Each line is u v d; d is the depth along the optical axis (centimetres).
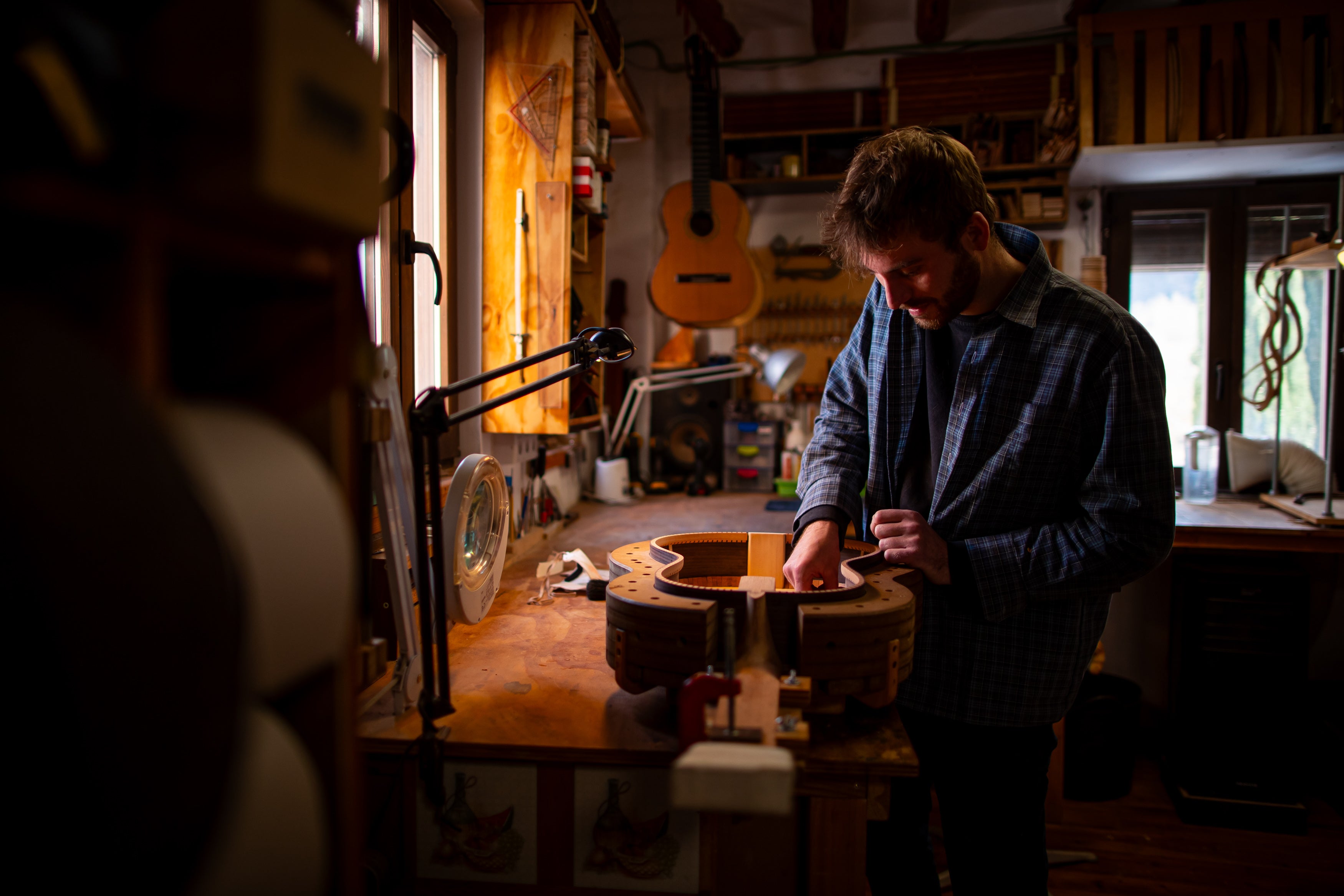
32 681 34
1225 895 192
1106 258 313
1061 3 326
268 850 45
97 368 36
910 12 338
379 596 102
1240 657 226
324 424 56
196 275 52
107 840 36
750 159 354
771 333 361
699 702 63
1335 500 257
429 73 183
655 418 346
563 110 191
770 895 87
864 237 102
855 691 80
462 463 101
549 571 153
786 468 329
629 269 349
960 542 106
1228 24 268
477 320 195
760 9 340
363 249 141
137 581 36
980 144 307
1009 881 113
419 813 88
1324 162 282
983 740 113
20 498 34
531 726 90
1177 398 316
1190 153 272
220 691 38
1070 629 110
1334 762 241
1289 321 284
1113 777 239
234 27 39
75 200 37
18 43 36
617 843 86
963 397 113
